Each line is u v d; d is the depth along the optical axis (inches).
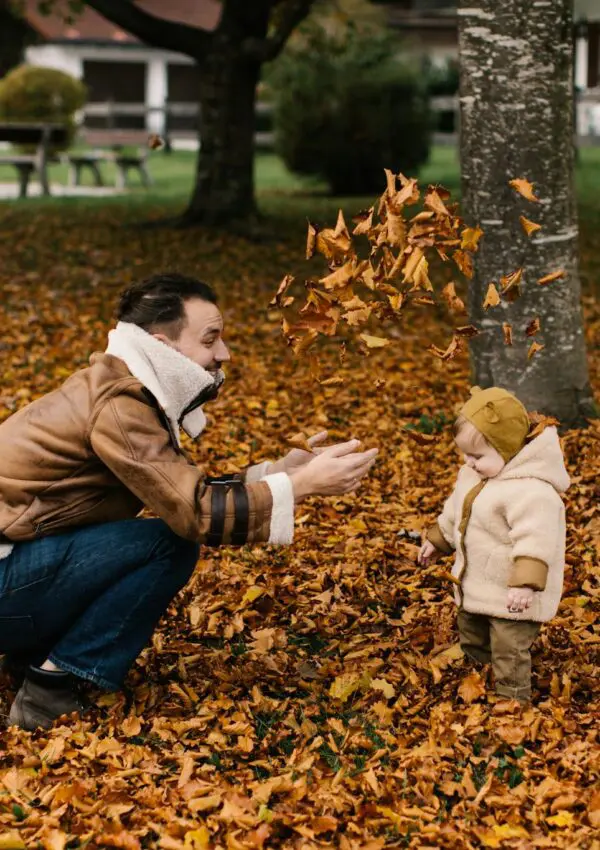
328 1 734.5
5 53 1406.3
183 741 141.8
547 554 139.5
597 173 906.1
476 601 147.9
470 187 246.5
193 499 130.7
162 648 165.3
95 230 577.9
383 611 180.1
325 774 134.2
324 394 304.8
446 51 1499.8
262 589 183.2
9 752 135.6
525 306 248.1
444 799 130.8
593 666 159.5
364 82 784.9
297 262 504.4
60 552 136.4
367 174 797.9
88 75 1560.0
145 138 944.9
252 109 578.9
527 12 234.4
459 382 316.5
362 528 210.4
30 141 795.4
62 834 120.5
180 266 489.1
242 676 157.6
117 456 130.2
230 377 323.6
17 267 484.1
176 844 119.7
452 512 151.1
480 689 150.6
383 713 147.7
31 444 134.0
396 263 133.0
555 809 126.8
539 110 238.4
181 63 1581.0
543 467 142.5
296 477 134.7
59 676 141.1
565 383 253.0
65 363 335.0
